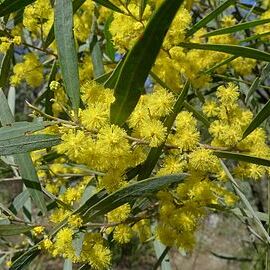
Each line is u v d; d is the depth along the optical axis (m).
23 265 0.19
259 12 0.27
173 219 0.18
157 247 0.25
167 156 0.17
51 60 0.25
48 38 0.22
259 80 0.21
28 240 0.27
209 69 0.22
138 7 0.18
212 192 0.19
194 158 0.16
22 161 0.20
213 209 0.23
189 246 0.18
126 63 0.14
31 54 0.23
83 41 0.25
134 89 0.15
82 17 0.24
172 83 0.22
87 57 0.24
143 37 0.13
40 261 0.48
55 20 0.16
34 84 0.23
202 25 0.20
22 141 0.16
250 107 0.27
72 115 0.16
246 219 0.28
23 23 0.22
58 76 0.25
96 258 0.17
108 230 0.19
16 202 0.23
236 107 0.17
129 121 0.16
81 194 0.21
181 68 0.21
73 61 0.16
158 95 0.16
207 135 0.22
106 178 0.16
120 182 0.16
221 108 0.17
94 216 0.17
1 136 0.16
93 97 0.16
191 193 0.17
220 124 0.17
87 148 0.15
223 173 0.18
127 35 0.18
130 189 0.15
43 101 0.31
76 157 0.15
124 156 0.15
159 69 0.21
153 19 0.13
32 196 0.20
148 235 0.24
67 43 0.16
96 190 0.19
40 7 0.22
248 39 0.23
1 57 0.25
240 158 0.16
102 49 0.26
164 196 0.18
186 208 0.18
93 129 0.15
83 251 0.17
